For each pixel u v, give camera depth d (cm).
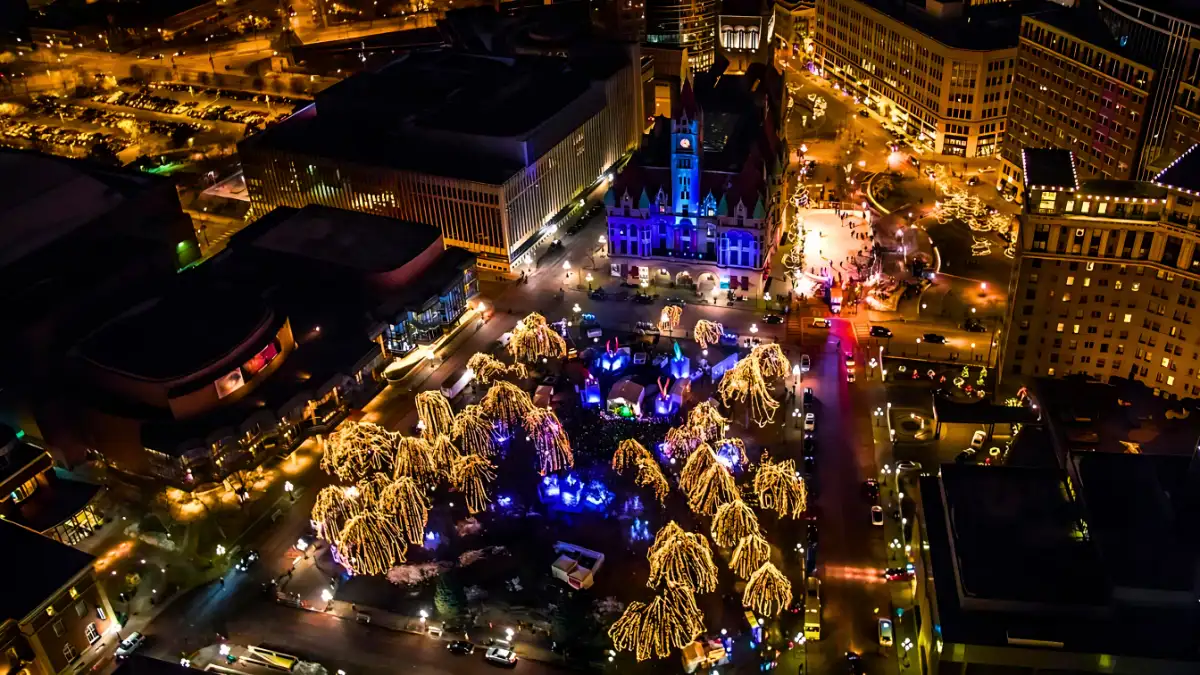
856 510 14688
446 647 12950
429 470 15375
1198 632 10262
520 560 14200
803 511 14588
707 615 13075
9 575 12738
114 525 15575
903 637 12612
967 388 17138
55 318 17662
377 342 18238
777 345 17488
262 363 16625
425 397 16162
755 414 16800
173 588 14175
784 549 14112
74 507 15012
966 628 10594
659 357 18312
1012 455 14862
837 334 18962
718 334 18575
